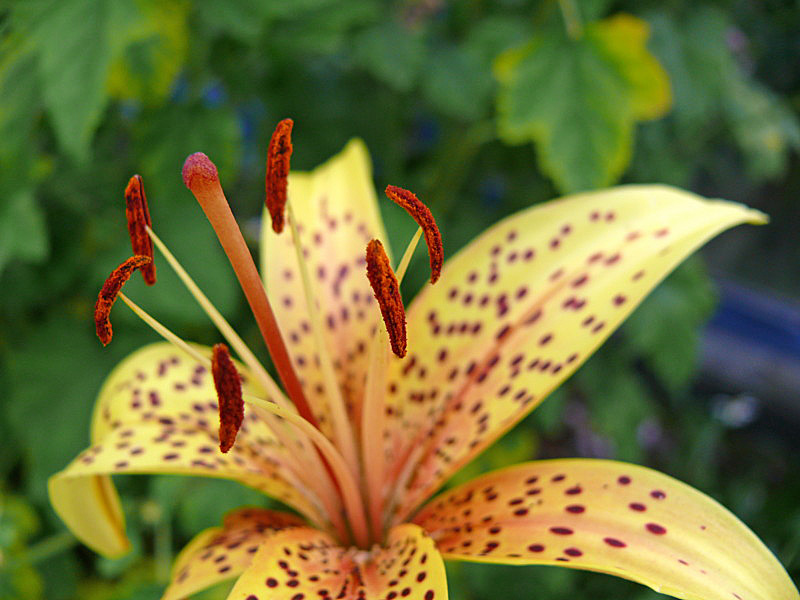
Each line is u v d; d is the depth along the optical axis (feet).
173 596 0.77
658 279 0.78
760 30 1.66
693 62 1.37
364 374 0.86
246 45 1.14
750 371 2.03
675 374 1.52
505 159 1.47
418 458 0.81
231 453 0.82
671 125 1.48
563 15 1.17
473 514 0.77
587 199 0.84
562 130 1.10
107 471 0.78
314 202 0.92
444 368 0.83
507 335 0.82
